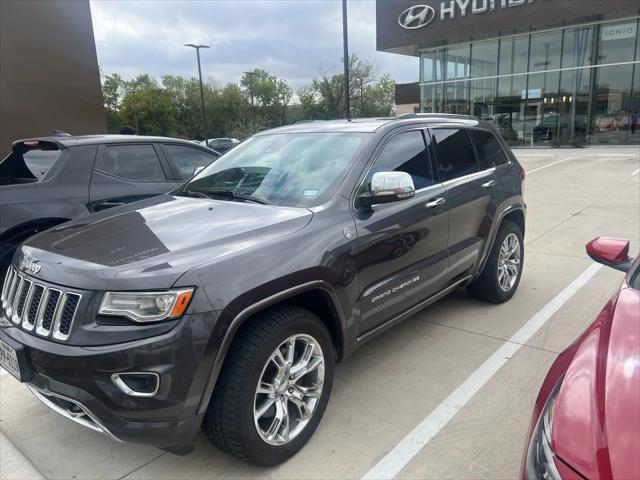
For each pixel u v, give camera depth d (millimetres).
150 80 91500
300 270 2672
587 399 1757
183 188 3895
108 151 5355
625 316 2143
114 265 2436
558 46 26141
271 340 2523
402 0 29203
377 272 3252
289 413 2824
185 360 2262
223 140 22234
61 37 18844
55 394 2367
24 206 4633
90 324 2320
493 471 2623
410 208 3545
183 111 83875
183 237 2719
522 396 3305
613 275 5648
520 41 27172
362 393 3391
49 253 2705
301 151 3680
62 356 2287
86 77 19656
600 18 24094
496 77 28281
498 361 3777
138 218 3129
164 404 2262
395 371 3668
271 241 2701
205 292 2338
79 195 4977
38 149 5332
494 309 4773
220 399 2428
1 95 17734
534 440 1795
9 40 17688
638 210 9234
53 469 2764
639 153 21656
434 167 3994
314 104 61906
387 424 3047
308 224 2920
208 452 2873
